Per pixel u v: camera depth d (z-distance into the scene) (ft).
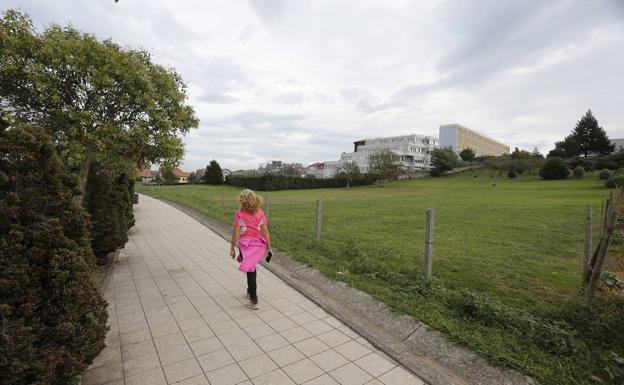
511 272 18.37
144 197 93.40
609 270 19.02
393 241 27.61
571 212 47.29
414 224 38.47
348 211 54.75
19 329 6.31
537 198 75.46
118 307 13.96
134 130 20.70
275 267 20.22
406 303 13.23
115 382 8.73
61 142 18.31
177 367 9.50
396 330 11.78
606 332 10.27
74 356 7.47
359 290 15.06
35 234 7.14
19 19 17.19
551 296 14.78
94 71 17.81
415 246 25.49
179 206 62.13
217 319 12.85
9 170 7.29
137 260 22.26
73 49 17.85
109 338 11.19
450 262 20.52
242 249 13.84
